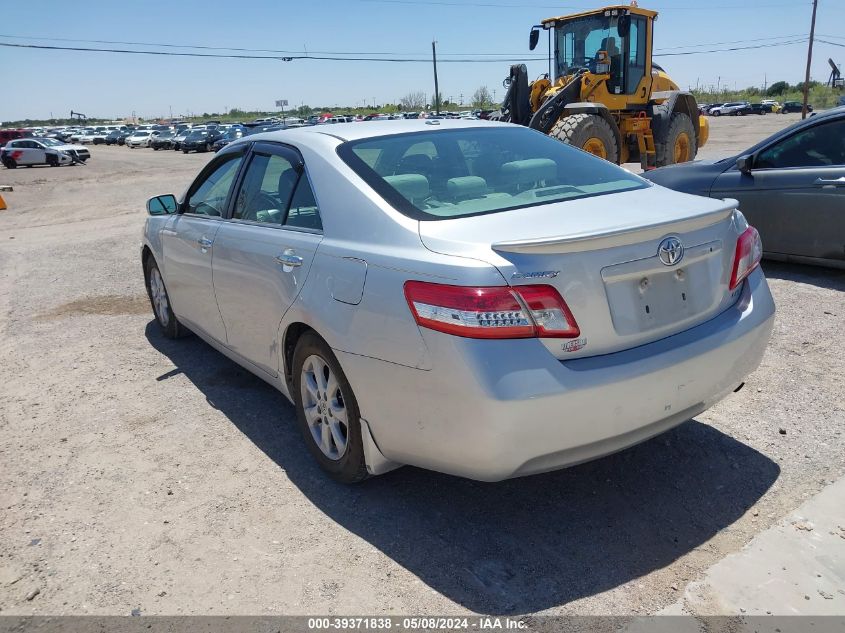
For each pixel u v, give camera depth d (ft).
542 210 9.52
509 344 8.09
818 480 10.30
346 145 11.21
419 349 8.55
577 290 8.36
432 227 9.15
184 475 11.45
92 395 14.92
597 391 8.31
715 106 244.63
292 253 10.87
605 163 12.21
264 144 13.07
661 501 10.12
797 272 21.07
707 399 9.69
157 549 9.51
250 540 9.64
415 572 8.86
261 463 11.76
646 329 8.92
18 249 35.22
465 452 8.46
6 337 19.42
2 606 8.50
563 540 9.36
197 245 14.25
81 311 21.76
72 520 10.27
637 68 44.19
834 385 13.34
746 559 8.73
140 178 86.99
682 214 9.33
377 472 10.01
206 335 15.14
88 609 8.40
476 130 12.48
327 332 9.86
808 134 19.95
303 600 8.43
